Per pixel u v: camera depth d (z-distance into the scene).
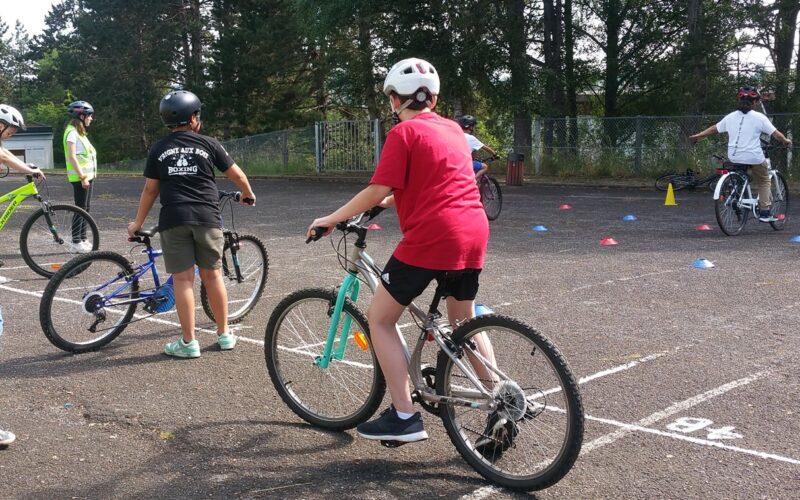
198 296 8.04
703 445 4.24
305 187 24.89
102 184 27.75
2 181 29.17
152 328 6.79
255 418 4.76
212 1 46.75
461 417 4.01
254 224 14.54
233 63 42.53
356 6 26.97
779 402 4.85
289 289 8.44
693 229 12.79
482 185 14.14
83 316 6.08
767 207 12.05
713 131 12.02
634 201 17.97
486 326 3.83
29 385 5.36
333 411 4.61
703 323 6.72
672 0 30.69
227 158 5.97
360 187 24.69
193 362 5.85
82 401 5.04
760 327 6.56
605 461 4.07
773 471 3.92
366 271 4.34
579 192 20.80
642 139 24.36
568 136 25.83
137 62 49.62
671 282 8.41
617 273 8.98
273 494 3.77
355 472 4.02
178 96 5.80
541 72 26.95
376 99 32.19
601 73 34.25
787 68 27.94
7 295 8.23
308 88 45.12
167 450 4.29
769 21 25.84
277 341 4.79
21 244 9.12
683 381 5.26
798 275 8.65
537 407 3.73
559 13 28.95
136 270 6.27
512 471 3.83
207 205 5.83
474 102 28.98
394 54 27.73
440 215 3.74
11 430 4.58
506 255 10.36
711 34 25.67
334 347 4.58
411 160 3.75
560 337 6.34
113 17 49.75
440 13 26.69
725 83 28.80
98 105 51.38
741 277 8.59
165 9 48.44
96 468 4.07
